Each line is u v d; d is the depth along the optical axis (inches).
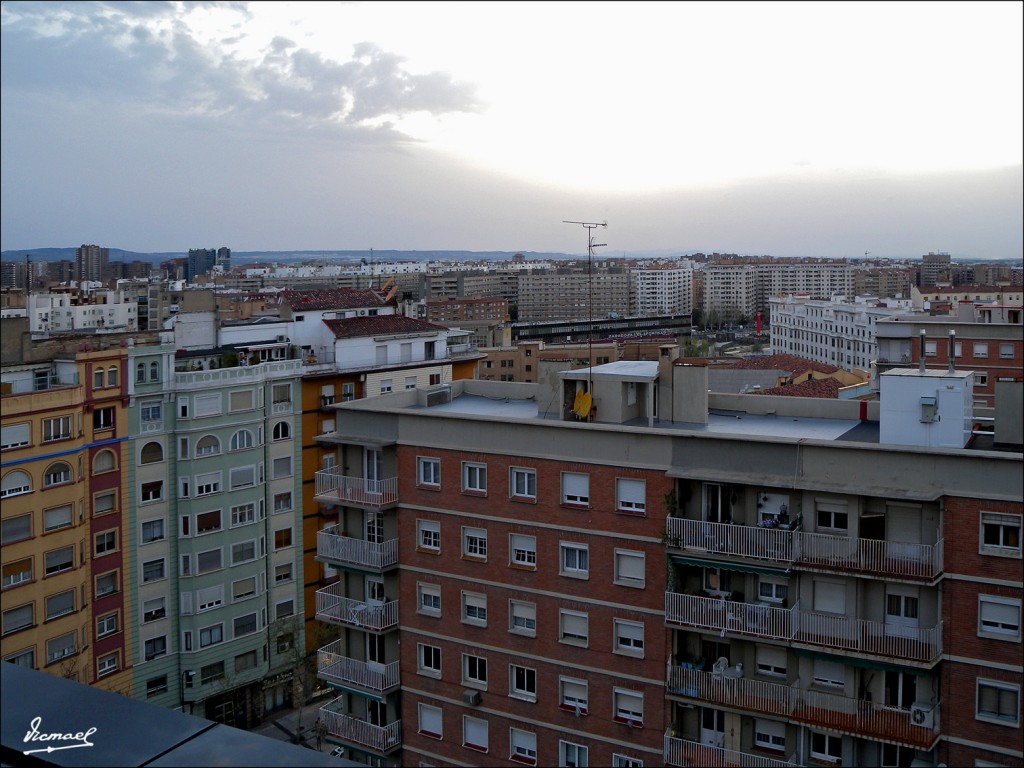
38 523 2375.7
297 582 2982.3
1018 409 1401.3
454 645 1669.5
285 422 2938.0
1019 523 1274.6
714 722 1493.6
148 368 2652.6
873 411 1691.7
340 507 1796.3
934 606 1334.9
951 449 1321.4
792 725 1412.4
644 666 1497.3
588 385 1708.9
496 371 5895.7
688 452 1466.5
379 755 1718.8
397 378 3289.9
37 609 2370.8
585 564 1550.2
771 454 1418.6
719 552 1421.0
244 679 2827.3
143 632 2662.4
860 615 1369.3
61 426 2434.8
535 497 1581.0
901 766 1365.7
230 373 2780.5
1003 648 1289.4
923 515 1343.5
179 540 2719.0
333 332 3309.5
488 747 1644.9
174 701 2723.9
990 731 1300.4
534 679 1596.9
